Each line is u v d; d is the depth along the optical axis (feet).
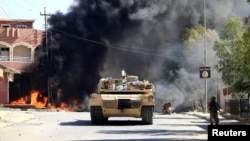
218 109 84.33
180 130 79.30
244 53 59.57
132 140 59.93
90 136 67.00
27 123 100.78
